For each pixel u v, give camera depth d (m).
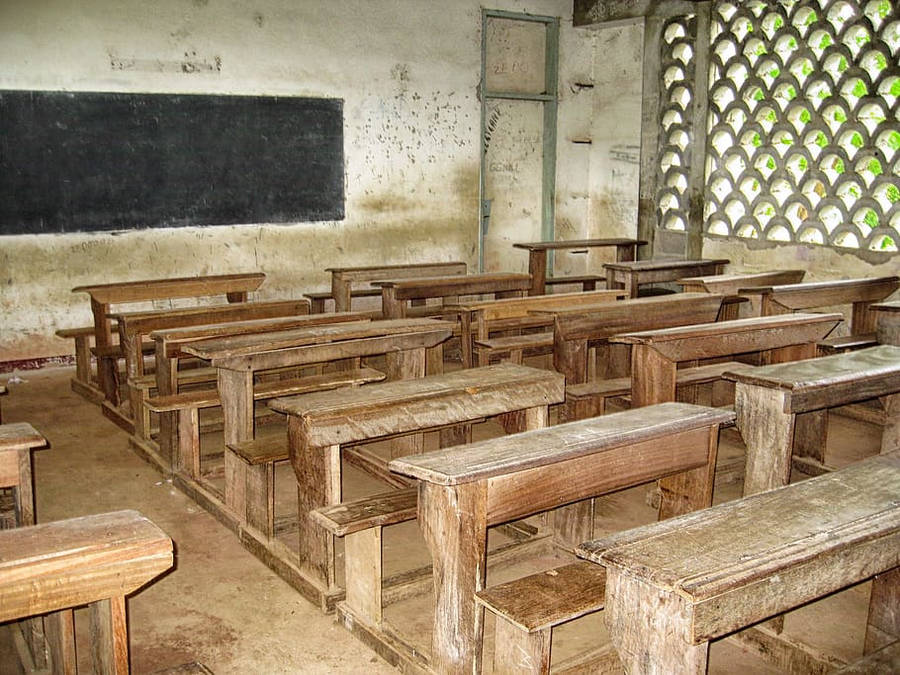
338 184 8.26
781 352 4.59
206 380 4.99
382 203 8.56
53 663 2.40
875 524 2.11
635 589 1.91
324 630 2.95
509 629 2.29
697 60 8.04
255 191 7.79
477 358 5.95
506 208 9.70
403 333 4.11
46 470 4.50
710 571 1.84
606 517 3.92
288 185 7.96
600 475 2.62
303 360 3.81
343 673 2.70
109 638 1.84
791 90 7.38
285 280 8.09
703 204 8.23
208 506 3.96
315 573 3.14
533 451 2.46
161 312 4.90
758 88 7.60
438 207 8.93
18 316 6.79
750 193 7.81
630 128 9.42
